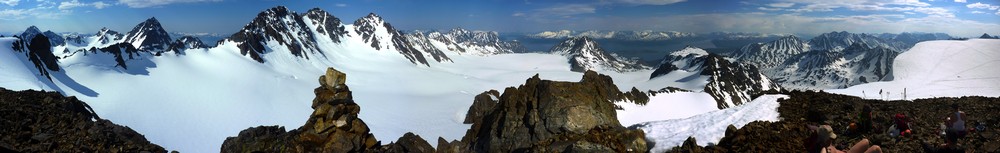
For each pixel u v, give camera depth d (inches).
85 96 5674.2
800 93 1352.1
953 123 830.5
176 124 5295.3
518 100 1587.1
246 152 796.0
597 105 1379.2
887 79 4402.1
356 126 818.2
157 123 5132.9
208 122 5831.7
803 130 906.7
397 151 820.6
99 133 1041.5
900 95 2938.0
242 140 818.8
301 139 796.0
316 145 789.9
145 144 1086.4
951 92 3302.2
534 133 1298.0
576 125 1244.5
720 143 911.7
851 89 3260.3
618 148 906.1
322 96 832.9
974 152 784.3
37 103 1627.7
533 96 1517.0
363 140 818.8
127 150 965.8
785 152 797.2
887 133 888.9
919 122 982.4
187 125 5393.7
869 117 910.4
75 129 1067.3
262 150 797.2
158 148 1000.9
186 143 4741.6
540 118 1342.3
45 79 5191.9
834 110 1103.6
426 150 846.5
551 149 928.9
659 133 1052.5
